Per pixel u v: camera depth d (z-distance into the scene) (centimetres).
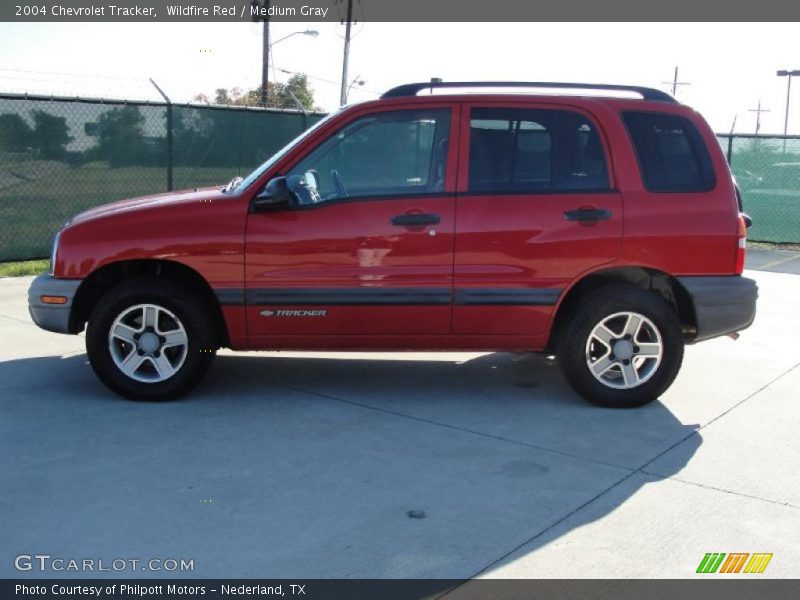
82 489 462
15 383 650
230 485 471
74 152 1208
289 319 602
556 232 592
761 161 1602
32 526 419
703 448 540
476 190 596
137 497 453
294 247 592
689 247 596
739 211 620
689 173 605
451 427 573
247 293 597
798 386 679
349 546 405
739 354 781
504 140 602
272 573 380
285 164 603
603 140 601
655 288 633
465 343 611
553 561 395
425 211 590
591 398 615
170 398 614
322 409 606
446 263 594
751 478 494
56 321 607
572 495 466
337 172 604
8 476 477
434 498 459
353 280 595
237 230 593
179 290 601
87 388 641
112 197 1255
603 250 594
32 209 1175
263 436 548
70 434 545
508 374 704
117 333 605
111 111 1239
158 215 600
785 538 423
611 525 432
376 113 601
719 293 598
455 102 602
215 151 1369
